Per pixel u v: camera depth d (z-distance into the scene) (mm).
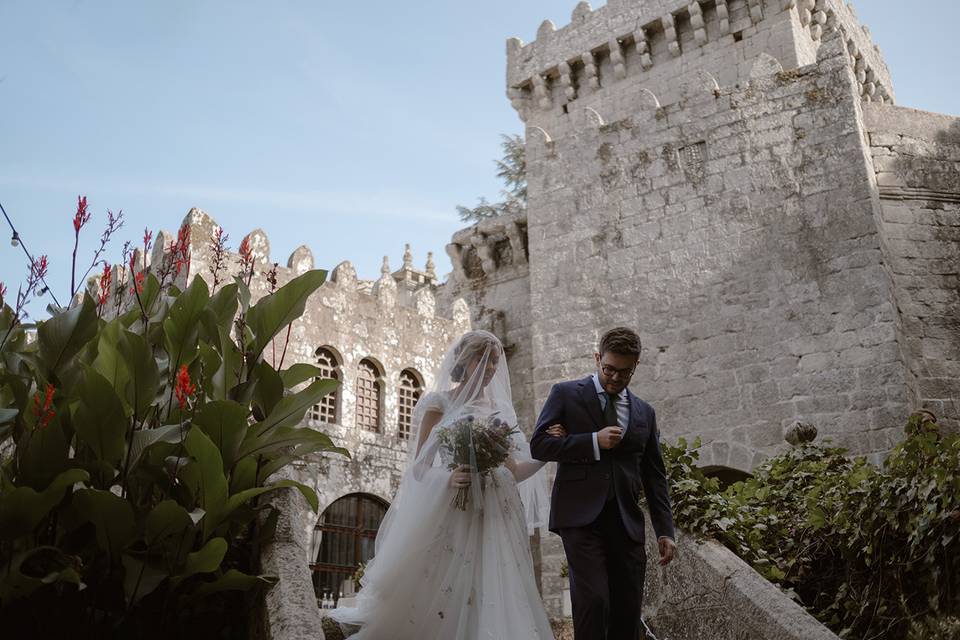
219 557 4156
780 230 16625
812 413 15242
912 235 16672
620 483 4527
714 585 5336
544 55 25688
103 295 5184
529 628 4395
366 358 19734
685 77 23250
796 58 21547
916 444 5477
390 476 19062
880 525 5664
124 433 4266
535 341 18688
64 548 4234
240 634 4551
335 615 4977
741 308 16578
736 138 17641
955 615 4832
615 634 4383
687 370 16766
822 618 6047
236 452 4590
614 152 19109
